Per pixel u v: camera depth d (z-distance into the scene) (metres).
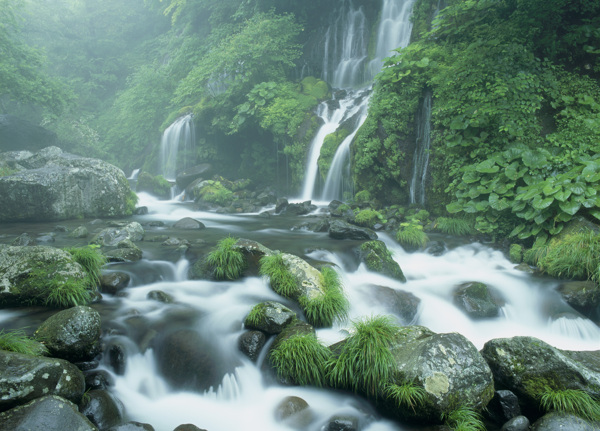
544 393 4.79
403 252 10.11
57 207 12.16
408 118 13.48
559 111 11.52
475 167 10.74
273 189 18.31
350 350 5.25
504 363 5.12
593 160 9.34
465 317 7.34
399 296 7.37
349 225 10.38
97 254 7.19
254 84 20.11
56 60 35.59
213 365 5.45
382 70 14.40
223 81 21.12
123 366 5.25
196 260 8.27
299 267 7.01
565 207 8.56
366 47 22.83
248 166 20.70
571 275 8.02
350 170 15.18
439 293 7.84
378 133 13.92
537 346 5.10
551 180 9.05
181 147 22.73
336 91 20.25
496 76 11.39
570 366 4.85
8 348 4.56
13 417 3.70
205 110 20.80
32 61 23.44
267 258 7.41
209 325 6.01
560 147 10.41
